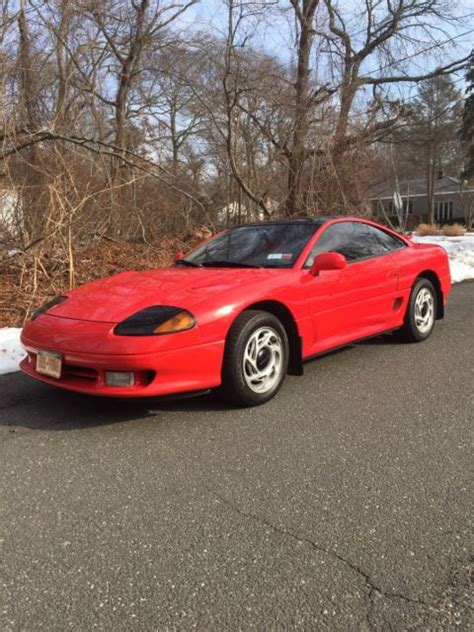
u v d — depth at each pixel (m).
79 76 12.18
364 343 5.76
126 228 11.70
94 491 2.78
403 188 51.03
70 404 4.02
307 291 4.28
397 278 5.30
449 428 3.50
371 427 3.54
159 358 3.42
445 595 1.98
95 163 9.16
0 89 8.38
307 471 2.95
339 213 12.94
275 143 12.94
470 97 40.47
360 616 1.89
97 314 3.69
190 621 1.88
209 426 3.58
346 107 13.77
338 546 2.28
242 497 2.69
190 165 13.63
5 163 8.26
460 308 7.68
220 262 4.66
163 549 2.29
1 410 3.92
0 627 1.86
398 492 2.71
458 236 26.98
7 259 7.95
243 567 2.16
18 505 2.65
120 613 1.92
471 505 2.58
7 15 8.60
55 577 2.12
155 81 15.57
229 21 11.30
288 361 4.25
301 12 13.80
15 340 5.52
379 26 19.02
